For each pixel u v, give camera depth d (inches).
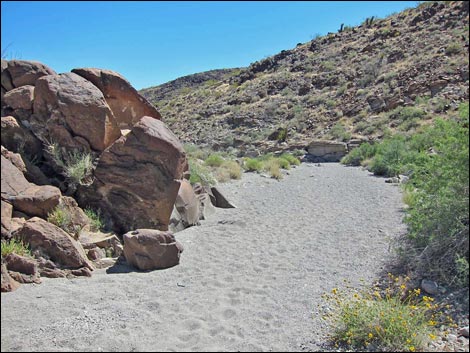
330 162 976.3
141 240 248.2
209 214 400.2
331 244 296.7
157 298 206.2
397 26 1689.2
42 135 303.9
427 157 276.8
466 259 203.0
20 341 159.2
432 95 1093.1
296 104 1481.3
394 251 253.3
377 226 335.0
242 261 266.7
